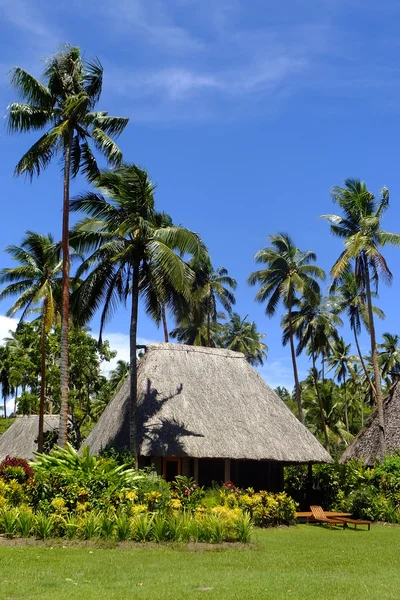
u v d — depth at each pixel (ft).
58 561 36.24
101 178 77.87
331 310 155.12
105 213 78.13
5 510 45.98
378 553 46.19
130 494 48.47
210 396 87.56
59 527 44.75
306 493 90.68
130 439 73.87
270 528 64.13
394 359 192.65
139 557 38.68
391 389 108.78
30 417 145.07
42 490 48.55
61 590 28.48
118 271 79.71
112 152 75.77
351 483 84.64
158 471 84.33
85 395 140.97
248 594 28.17
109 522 44.62
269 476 90.02
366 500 77.61
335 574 35.22
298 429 90.74
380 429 98.27
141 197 76.59
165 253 72.69
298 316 153.79
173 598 26.99
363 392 207.72
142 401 82.99
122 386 94.17
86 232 76.59
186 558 39.17
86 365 127.75
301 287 134.10
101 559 37.45
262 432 85.92
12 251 109.50
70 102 73.82
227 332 200.64
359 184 109.81
